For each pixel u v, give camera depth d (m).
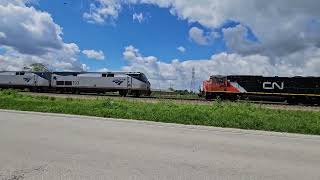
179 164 7.89
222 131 13.45
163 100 36.22
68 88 60.81
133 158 8.33
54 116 17.05
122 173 7.08
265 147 10.32
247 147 10.20
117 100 32.19
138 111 20.94
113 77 57.69
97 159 8.13
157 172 7.21
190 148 9.73
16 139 10.37
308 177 7.18
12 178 6.59
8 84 64.94
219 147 10.03
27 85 63.66
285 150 9.95
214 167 7.73
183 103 31.89
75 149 9.15
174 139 11.12
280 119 19.03
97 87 58.59
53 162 7.77
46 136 10.99
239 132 13.37
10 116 16.64
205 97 50.12
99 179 6.66
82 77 59.84
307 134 13.93
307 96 45.62
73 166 7.49
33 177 6.68
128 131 12.56
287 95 46.59
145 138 11.14
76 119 15.92
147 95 57.81
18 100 29.09
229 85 48.97
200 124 16.41
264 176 7.17
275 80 47.31
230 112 22.22
